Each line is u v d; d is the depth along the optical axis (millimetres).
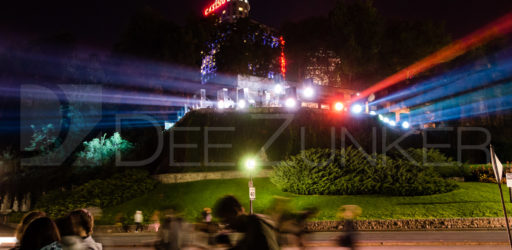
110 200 37000
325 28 76875
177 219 10703
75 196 36938
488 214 28359
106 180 40312
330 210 31219
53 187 47656
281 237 6590
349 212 13109
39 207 36906
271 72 79125
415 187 33156
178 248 10375
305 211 9969
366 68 70562
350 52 67000
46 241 5242
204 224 8672
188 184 41156
